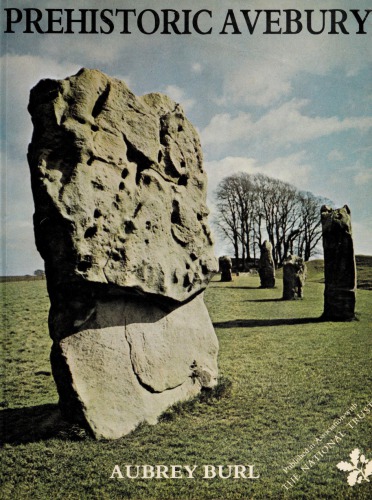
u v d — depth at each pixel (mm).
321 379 9594
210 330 9016
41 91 6941
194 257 8578
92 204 6906
